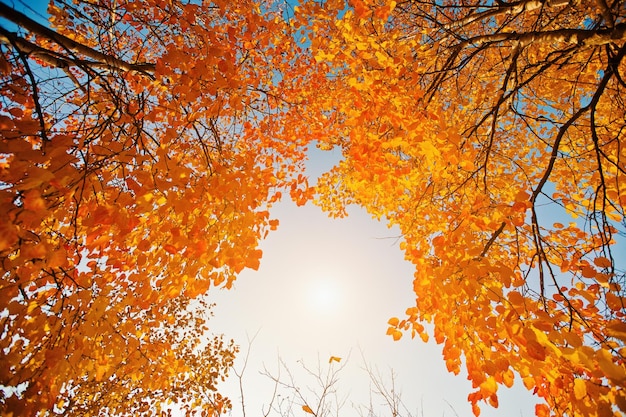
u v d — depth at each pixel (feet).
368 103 9.21
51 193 5.74
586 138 10.81
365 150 9.23
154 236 8.11
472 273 7.41
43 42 10.66
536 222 8.19
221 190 8.07
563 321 7.29
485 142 10.90
